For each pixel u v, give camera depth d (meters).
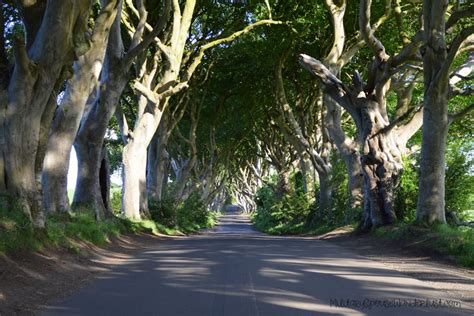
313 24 28.31
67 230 13.89
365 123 21.58
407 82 26.59
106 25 16.28
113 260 13.34
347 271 10.87
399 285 9.20
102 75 19.50
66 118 16.27
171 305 7.52
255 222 59.00
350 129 38.16
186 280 9.66
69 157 16.41
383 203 20.89
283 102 31.98
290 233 34.59
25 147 11.79
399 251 14.97
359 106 21.77
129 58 19.23
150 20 27.05
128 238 19.91
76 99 16.33
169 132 34.47
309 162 36.62
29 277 9.08
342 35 25.83
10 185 11.53
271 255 14.11
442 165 16.48
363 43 25.94
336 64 25.75
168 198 35.00
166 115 34.00
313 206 33.97
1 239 9.70
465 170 20.80
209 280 9.65
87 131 19.39
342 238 21.83
